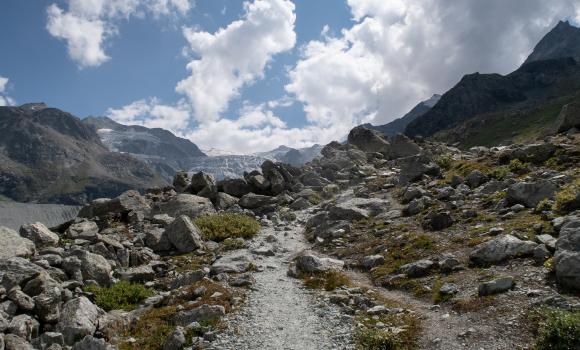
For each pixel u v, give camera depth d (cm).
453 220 2966
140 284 2692
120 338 1930
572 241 1872
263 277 2697
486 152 5381
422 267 2336
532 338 1497
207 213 4575
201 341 1848
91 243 3353
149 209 4741
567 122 5106
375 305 2086
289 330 1912
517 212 2798
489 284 1867
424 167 4812
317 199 5331
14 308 1884
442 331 1700
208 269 2838
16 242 2811
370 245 3042
